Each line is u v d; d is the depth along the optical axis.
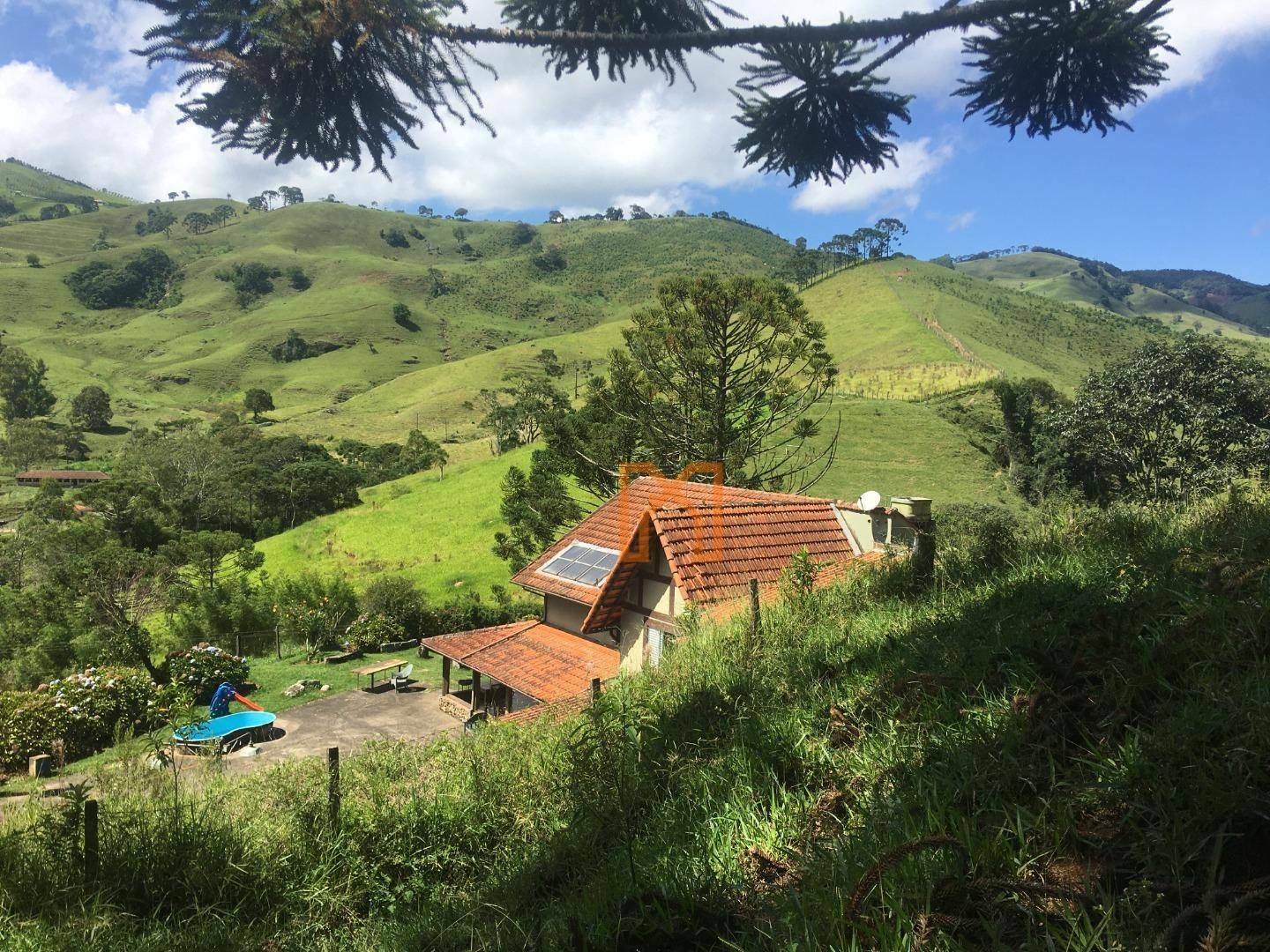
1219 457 34.94
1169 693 3.11
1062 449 42.84
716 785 4.11
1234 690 2.81
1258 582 3.69
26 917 4.80
